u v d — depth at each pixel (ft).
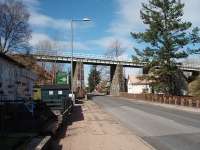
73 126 72.18
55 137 52.06
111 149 44.91
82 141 51.44
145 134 59.36
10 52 206.90
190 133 59.36
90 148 45.65
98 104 173.37
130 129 66.85
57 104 99.55
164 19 202.28
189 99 153.79
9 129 40.93
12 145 33.12
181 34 200.64
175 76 211.41
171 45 198.80
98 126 72.23
